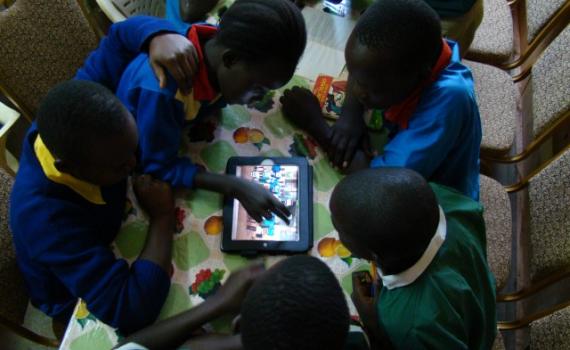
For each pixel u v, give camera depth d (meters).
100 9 1.60
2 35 1.19
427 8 0.88
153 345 0.82
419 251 0.76
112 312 0.86
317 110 1.12
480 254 0.88
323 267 0.62
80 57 1.37
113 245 0.95
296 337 0.56
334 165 1.07
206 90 1.02
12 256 1.07
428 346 0.76
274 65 0.92
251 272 0.88
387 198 0.71
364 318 0.86
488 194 1.37
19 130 1.72
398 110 1.02
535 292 1.23
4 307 1.07
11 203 0.92
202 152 1.07
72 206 0.92
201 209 0.99
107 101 0.80
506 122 1.51
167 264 0.91
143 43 1.05
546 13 1.51
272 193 0.98
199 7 1.27
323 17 1.31
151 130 0.98
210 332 0.86
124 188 1.01
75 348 0.85
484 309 0.88
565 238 1.08
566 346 0.96
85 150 0.80
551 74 1.32
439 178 1.12
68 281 0.89
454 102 0.96
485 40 1.68
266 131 1.11
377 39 0.84
